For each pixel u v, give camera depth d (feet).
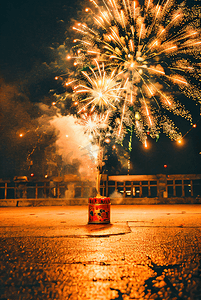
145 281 10.07
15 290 9.31
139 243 16.98
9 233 21.16
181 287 9.39
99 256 13.92
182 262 12.56
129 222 26.32
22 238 19.07
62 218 31.07
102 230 21.97
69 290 9.23
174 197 51.26
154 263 12.48
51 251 15.12
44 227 24.07
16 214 36.78
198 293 8.82
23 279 10.44
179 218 28.94
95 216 25.53
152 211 37.29
